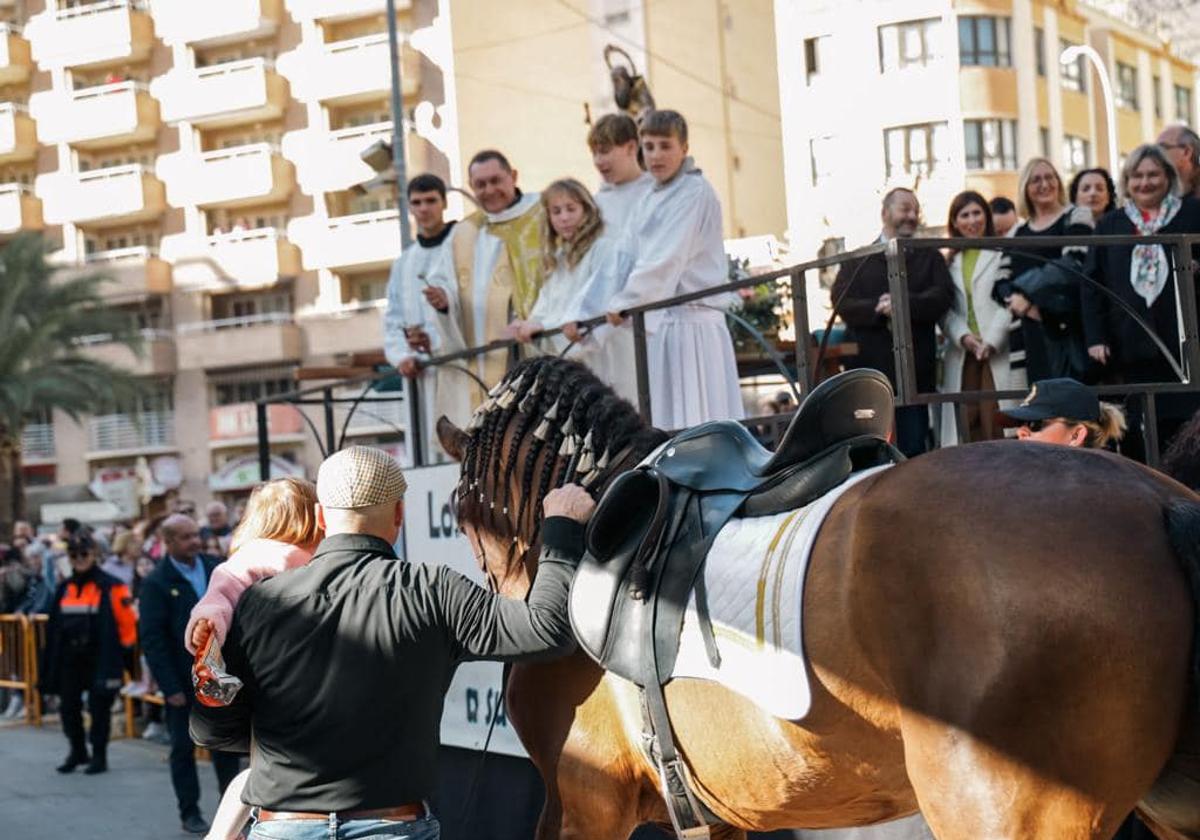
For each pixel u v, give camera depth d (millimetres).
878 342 5906
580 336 5539
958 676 2410
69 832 8273
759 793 2938
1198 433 3834
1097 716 2322
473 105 21719
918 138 17453
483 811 5715
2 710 14461
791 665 2721
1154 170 5184
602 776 3482
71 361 29938
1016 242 4160
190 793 8094
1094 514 2416
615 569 3242
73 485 38469
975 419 5969
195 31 35688
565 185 6324
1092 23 23828
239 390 36969
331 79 33812
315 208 35312
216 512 13266
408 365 6785
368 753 3273
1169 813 2480
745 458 3236
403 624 3312
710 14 20234
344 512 3455
